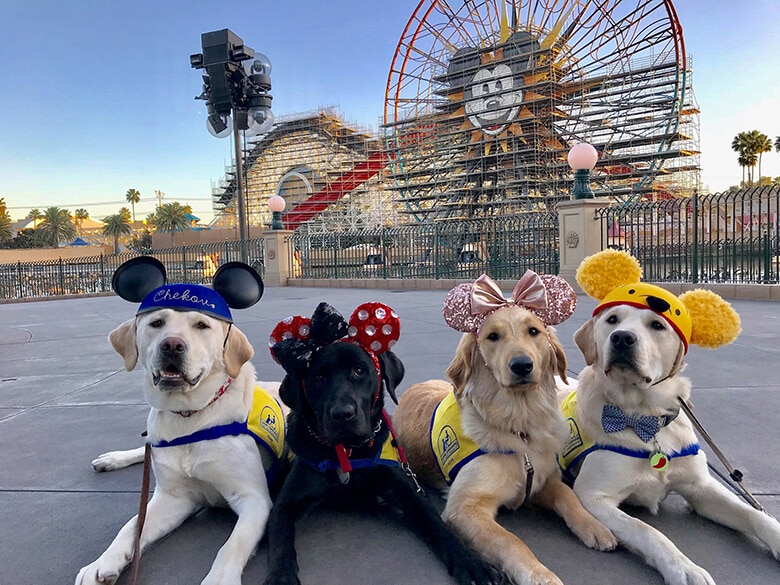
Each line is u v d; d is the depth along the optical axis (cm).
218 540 260
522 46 5656
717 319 273
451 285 1758
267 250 2291
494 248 1783
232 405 276
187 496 275
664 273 1390
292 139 7906
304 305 1299
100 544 260
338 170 7506
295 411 279
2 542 264
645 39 5275
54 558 248
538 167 5516
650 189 5178
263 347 744
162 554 247
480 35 5969
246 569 232
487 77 5772
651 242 1408
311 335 277
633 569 222
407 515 264
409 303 1278
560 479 288
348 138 7650
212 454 261
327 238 2222
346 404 249
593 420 271
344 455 260
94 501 308
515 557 217
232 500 263
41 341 967
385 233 2020
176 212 9219
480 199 6022
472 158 5916
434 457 307
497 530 235
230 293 301
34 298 2405
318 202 7394
